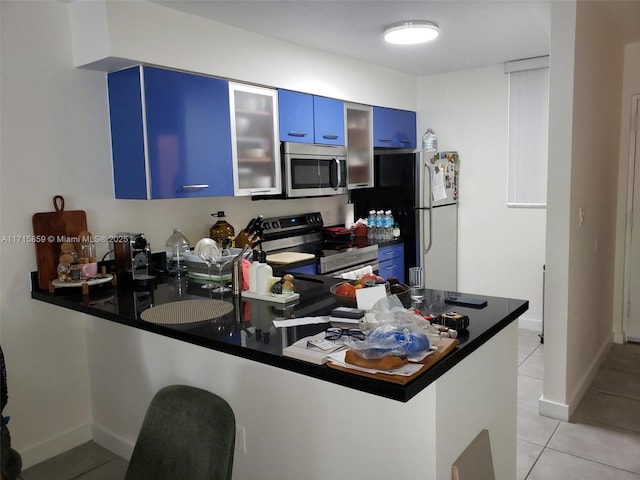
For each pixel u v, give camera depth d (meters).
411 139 4.77
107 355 2.62
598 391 3.24
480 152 4.54
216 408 1.39
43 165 2.55
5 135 2.41
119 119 2.73
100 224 2.80
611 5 2.96
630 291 4.17
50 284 2.53
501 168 4.44
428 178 4.27
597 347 3.68
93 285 2.61
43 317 2.61
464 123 4.59
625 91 3.99
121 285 2.68
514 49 3.76
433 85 4.71
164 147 2.69
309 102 3.57
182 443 1.44
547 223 2.78
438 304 2.11
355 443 1.63
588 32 2.81
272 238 3.81
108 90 2.78
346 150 3.96
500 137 4.41
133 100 2.63
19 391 2.54
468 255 4.73
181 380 2.19
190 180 2.83
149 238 3.03
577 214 2.85
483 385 1.82
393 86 4.44
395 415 1.53
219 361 2.01
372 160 4.28
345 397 1.63
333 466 1.70
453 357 1.49
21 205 2.49
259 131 3.23
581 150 2.84
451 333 1.65
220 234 3.27
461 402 1.63
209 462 1.35
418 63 4.16
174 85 2.71
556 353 2.86
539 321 4.41
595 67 3.03
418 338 1.43
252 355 1.61
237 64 3.02
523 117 4.25
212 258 2.61
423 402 1.47
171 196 2.74
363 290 1.98
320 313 2.05
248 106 3.14
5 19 2.38
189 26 2.75
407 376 1.32
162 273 2.96
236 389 1.96
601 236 3.54
